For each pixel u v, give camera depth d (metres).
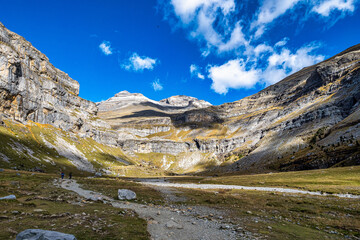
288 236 21.06
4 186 36.00
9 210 19.94
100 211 24.61
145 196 48.50
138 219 23.08
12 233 13.84
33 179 59.66
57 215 19.88
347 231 24.45
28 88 191.00
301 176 102.81
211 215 31.34
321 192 63.19
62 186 52.59
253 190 71.69
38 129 185.00
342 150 140.75
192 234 19.86
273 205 43.03
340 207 38.41
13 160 113.56
